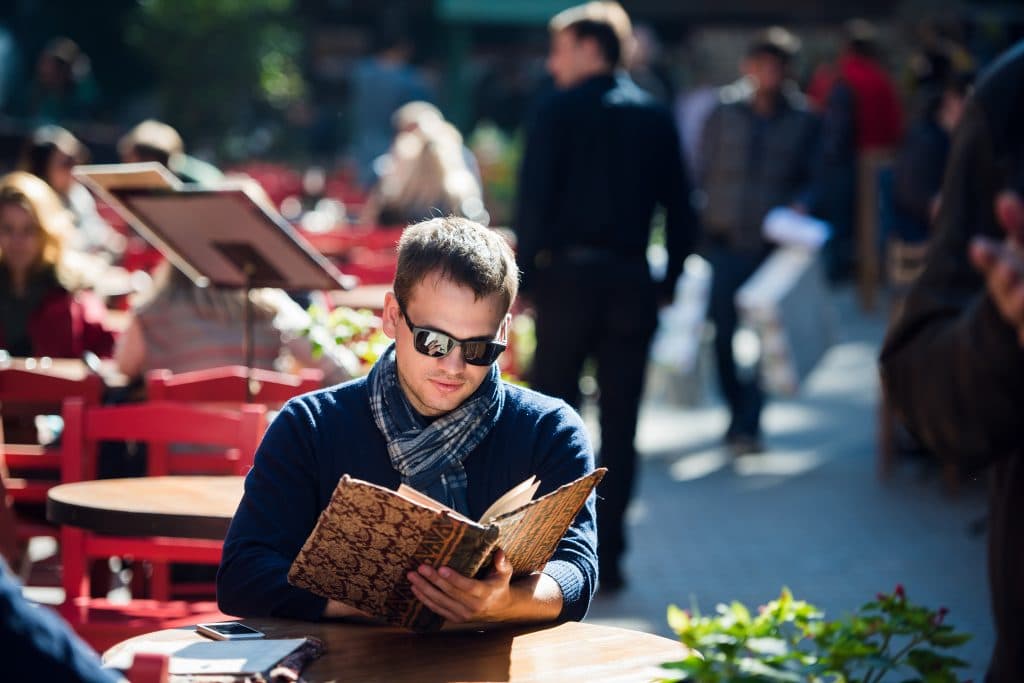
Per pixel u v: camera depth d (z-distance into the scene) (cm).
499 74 3631
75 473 638
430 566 382
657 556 1042
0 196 906
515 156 2502
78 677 280
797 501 1203
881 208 2184
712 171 1374
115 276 1180
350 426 445
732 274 1374
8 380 719
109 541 630
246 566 430
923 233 1499
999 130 351
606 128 953
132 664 314
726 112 1376
